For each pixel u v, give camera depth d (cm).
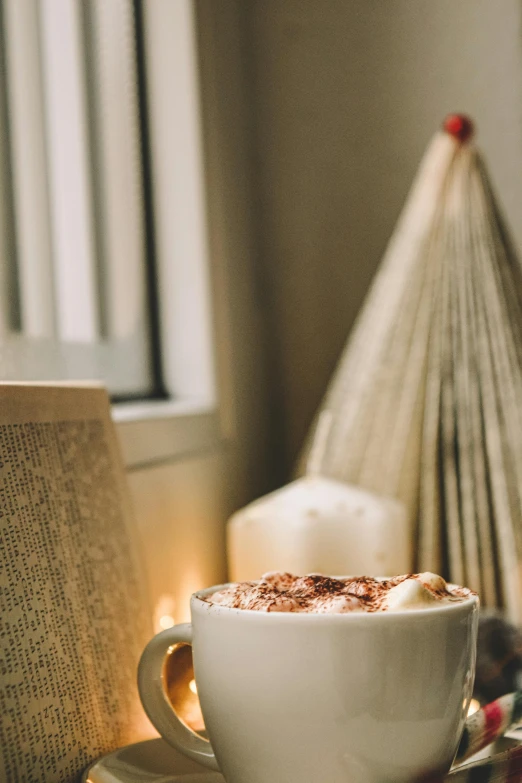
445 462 67
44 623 45
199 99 70
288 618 36
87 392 51
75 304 68
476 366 67
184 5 70
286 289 81
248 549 62
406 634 36
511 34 77
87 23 70
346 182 80
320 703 36
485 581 66
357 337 71
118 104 70
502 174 77
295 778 37
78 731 45
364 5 79
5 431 46
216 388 70
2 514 44
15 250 63
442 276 68
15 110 64
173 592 63
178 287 71
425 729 37
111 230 70
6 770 40
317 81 80
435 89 78
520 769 42
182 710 47
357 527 61
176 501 64
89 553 48
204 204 70
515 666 58
